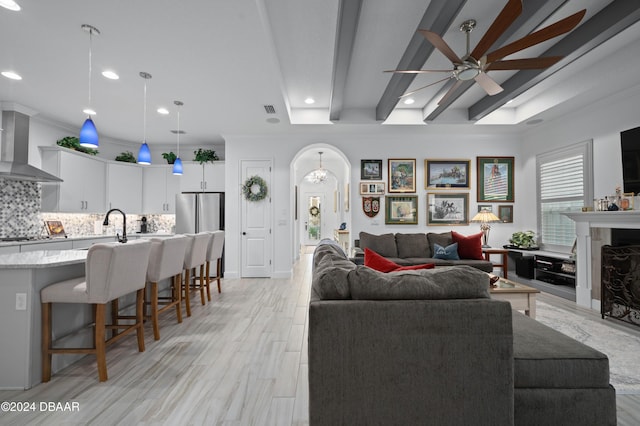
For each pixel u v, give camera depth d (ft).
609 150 13.57
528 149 18.93
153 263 9.87
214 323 11.34
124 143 21.75
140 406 6.26
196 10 8.03
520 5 6.26
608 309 11.42
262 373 7.64
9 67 11.09
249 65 10.88
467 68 8.64
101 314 7.35
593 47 9.66
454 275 5.18
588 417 4.91
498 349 4.76
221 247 15.87
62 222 17.88
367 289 5.07
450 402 4.75
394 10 9.09
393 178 19.62
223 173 21.01
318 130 18.58
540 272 16.85
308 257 30.71
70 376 7.52
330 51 11.18
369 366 4.78
